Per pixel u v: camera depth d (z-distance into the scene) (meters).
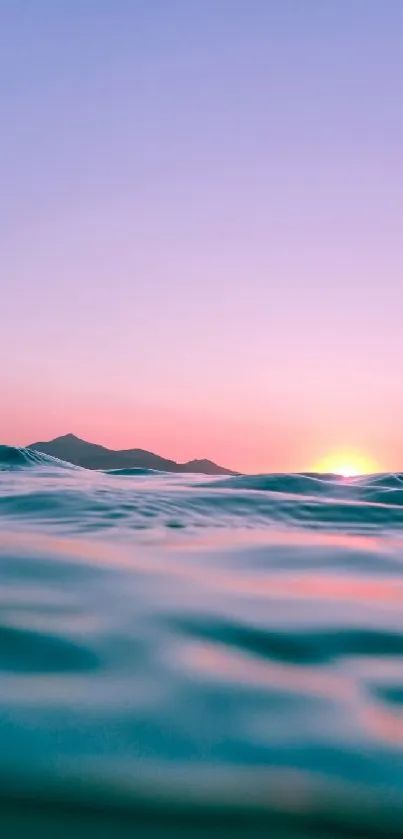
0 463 9.93
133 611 2.55
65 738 1.58
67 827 1.33
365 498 6.98
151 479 8.32
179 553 3.81
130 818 1.36
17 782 1.43
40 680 1.89
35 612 2.49
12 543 3.83
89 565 3.31
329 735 1.64
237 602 2.73
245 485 7.62
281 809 1.39
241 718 1.71
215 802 1.40
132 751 1.54
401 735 1.65
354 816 1.37
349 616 2.58
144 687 1.86
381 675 2.02
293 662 2.11
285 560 3.72
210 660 2.09
